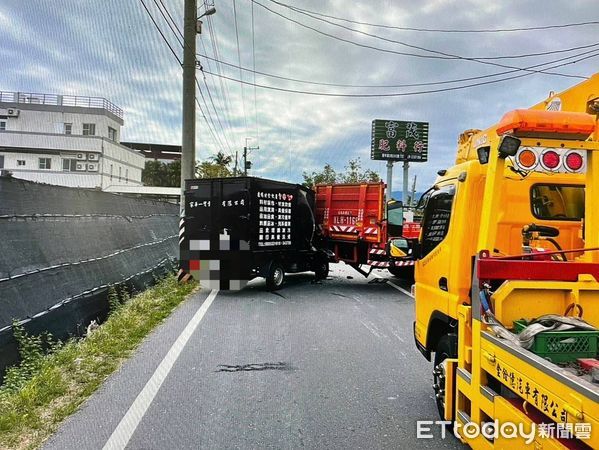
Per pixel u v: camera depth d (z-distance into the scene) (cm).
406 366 600
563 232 438
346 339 730
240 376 555
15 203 664
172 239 1705
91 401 474
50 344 612
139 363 596
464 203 407
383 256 1278
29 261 659
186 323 818
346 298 1104
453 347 420
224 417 443
